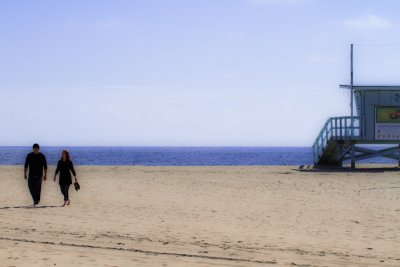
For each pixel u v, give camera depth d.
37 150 15.91
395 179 26.12
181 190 21.09
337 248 9.80
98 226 11.91
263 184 23.75
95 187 22.23
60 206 15.65
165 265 8.09
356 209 15.48
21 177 27.66
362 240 10.65
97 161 93.94
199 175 28.95
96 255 8.69
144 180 25.84
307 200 17.78
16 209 14.69
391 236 11.12
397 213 14.64
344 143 33.47
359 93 33.00
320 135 35.34
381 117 32.78
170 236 10.76
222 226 12.18
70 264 7.92
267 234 11.19
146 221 12.82
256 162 90.88
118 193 19.80
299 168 34.16
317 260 8.76
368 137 32.84
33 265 7.75
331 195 19.34
